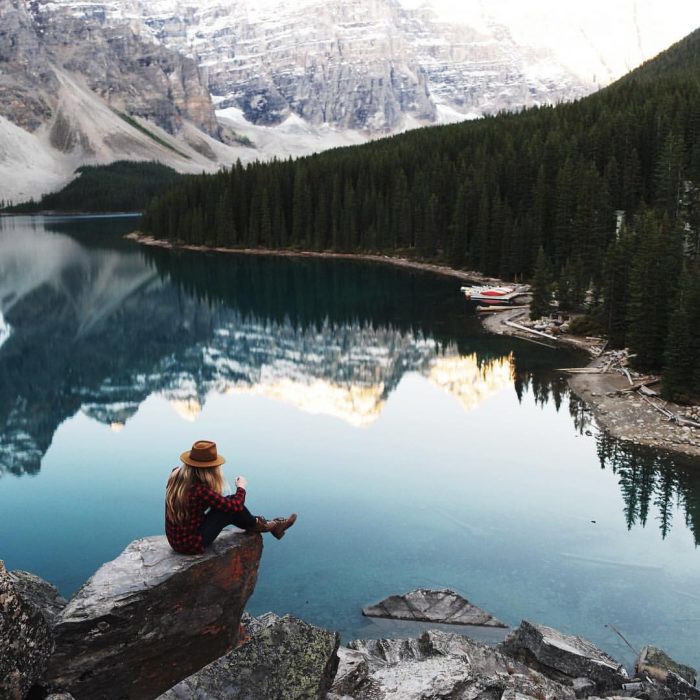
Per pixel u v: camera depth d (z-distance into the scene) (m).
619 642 19.06
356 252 146.88
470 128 170.12
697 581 22.72
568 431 40.44
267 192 162.88
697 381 43.47
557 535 26.39
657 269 51.47
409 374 56.66
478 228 114.81
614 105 149.25
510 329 71.75
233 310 90.88
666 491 31.27
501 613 20.62
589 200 96.69
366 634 19.14
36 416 48.84
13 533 28.33
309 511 29.14
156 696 9.59
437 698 11.74
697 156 104.25
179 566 9.59
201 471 9.78
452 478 33.28
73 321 85.25
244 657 8.75
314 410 47.75
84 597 9.20
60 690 8.80
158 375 60.34
